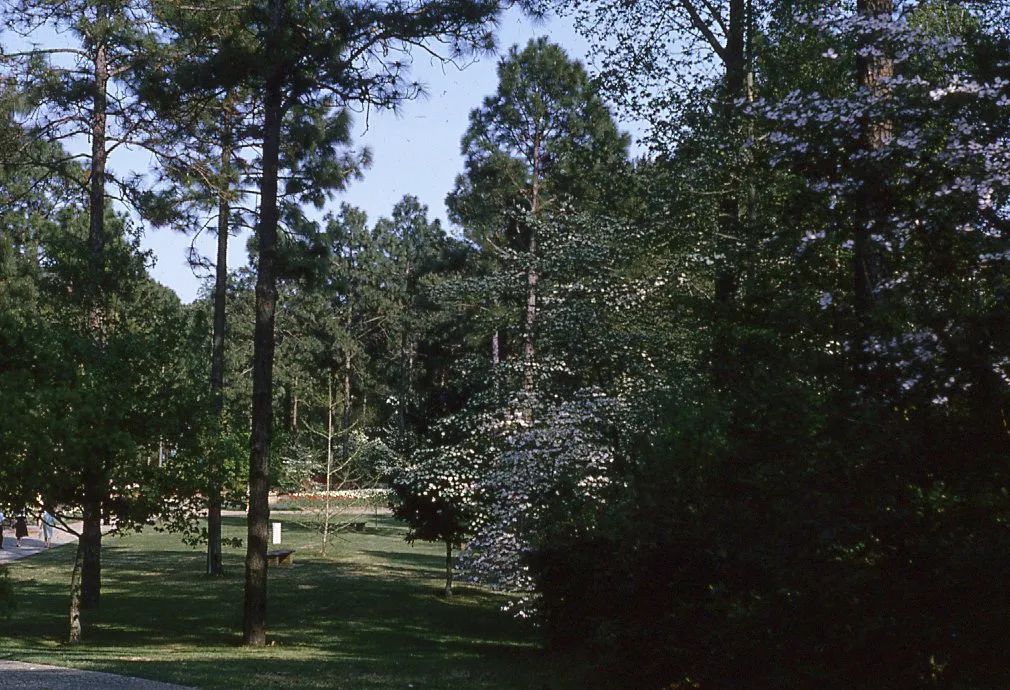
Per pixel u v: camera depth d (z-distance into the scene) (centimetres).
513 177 3173
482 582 1820
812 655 751
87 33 2075
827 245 745
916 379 639
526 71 3138
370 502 3738
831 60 1242
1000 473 636
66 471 1470
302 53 1630
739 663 876
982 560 627
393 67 1655
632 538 1043
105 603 2131
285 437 2783
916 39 800
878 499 664
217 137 2227
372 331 6444
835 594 694
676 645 959
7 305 2209
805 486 686
